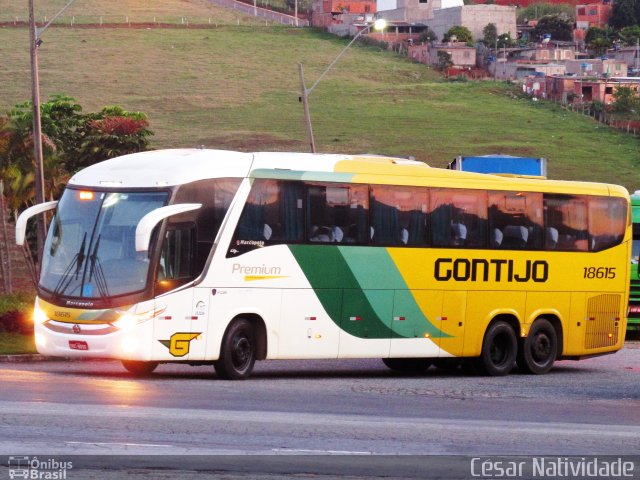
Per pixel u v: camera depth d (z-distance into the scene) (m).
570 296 57.34
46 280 44.69
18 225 45.72
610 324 59.25
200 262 44.88
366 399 40.78
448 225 52.78
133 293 43.44
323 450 28.00
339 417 34.34
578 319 57.78
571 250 57.22
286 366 58.22
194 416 32.59
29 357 56.81
